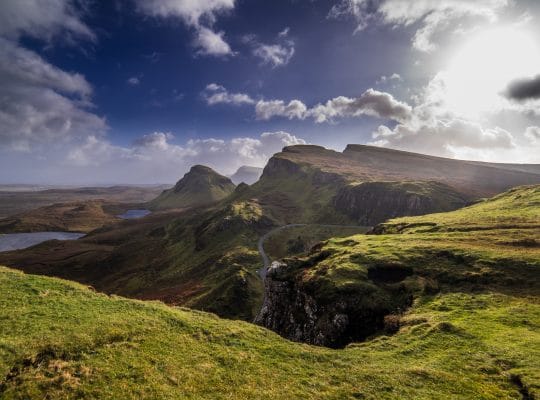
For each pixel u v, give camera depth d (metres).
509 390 23.62
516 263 50.16
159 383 21.25
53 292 33.94
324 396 22.06
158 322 30.70
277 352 28.83
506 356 27.95
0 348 22.17
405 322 39.91
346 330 46.97
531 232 66.50
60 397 18.81
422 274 53.12
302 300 59.28
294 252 174.62
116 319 29.56
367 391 23.09
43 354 22.70
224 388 21.78
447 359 28.56
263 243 191.75
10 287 33.28
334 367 26.98
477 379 25.16
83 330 26.41
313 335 51.03
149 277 178.88
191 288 130.12
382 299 48.19
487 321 36.22
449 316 38.94
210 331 30.92
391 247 65.81
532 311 37.50
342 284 52.00
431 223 89.44
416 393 23.09
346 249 70.44
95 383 20.42
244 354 27.25
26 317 27.41
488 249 57.62
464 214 98.25
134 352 24.77
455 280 49.66
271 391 22.05
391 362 28.86
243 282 108.88
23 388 19.16
